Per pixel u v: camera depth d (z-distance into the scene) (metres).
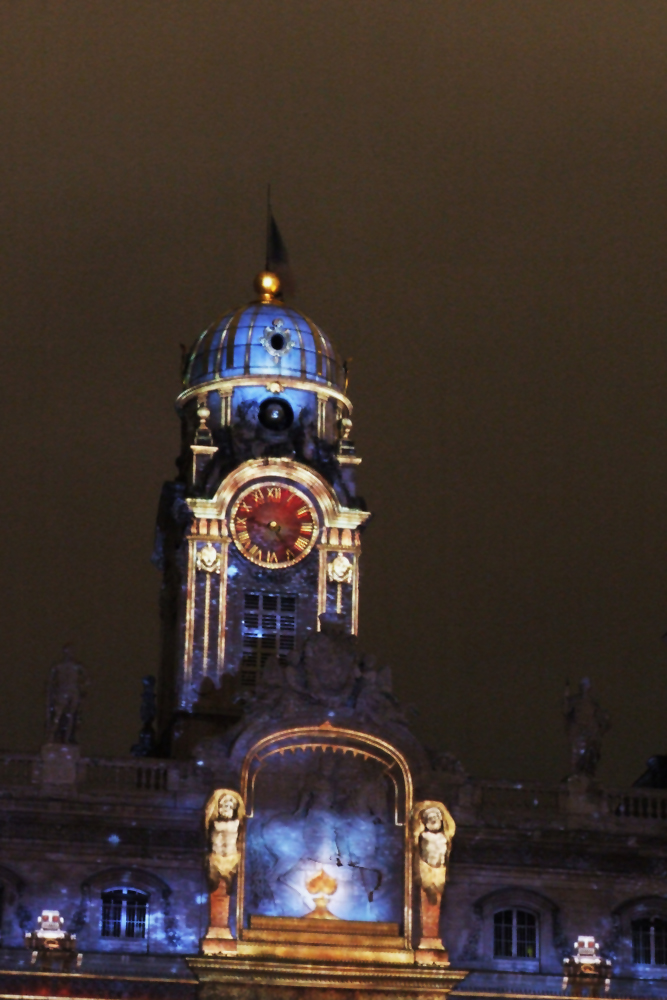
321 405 102.12
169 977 83.19
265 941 83.19
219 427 101.12
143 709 99.62
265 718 86.75
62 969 80.25
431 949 82.62
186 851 85.69
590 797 89.38
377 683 88.25
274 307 103.69
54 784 85.50
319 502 98.62
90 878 84.44
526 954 87.19
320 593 97.62
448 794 88.19
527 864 88.06
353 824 86.94
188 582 96.56
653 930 88.31
